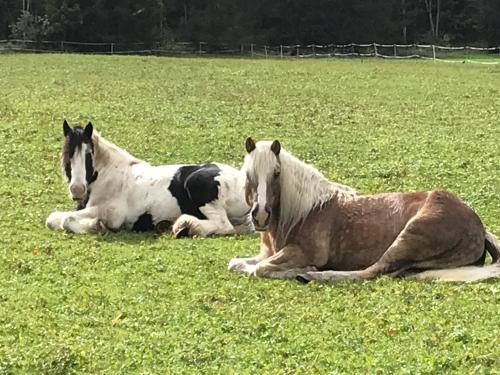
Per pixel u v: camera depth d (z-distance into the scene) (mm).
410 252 9789
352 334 7973
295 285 9805
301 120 26188
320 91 34781
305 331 8094
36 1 75188
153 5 77250
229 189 12938
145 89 33906
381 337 7891
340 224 10242
